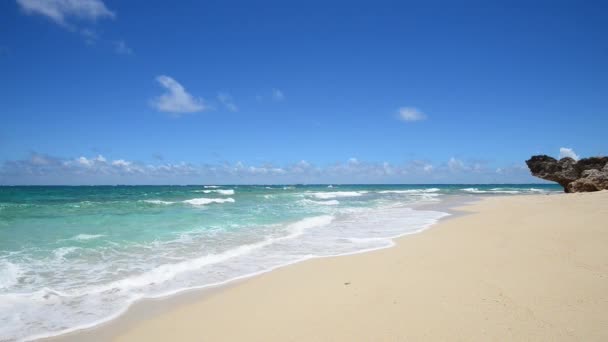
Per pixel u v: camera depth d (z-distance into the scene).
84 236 11.59
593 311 4.63
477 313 4.72
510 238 10.27
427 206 25.80
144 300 6.04
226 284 6.93
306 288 6.42
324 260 8.71
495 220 15.12
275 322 4.92
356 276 7.00
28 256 8.83
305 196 39.22
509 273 6.50
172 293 6.40
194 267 8.17
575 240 9.40
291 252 9.80
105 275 7.45
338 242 11.23
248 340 4.39
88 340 4.60
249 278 7.31
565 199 25.48
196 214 18.66
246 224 15.23
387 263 7.94
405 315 4.81
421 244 10.23
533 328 4.21
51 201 26.73
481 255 8.16
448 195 45.84
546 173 40.34
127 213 18.28
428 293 5.63
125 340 4.58
